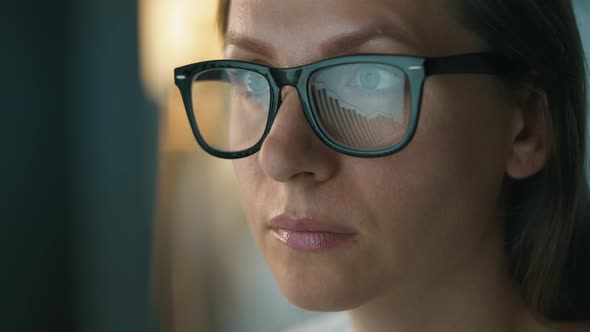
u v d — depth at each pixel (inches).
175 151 75.7
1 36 88.5
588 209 30.7
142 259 85.6
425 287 25.5
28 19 89.7
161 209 77.1
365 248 23.2
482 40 24.3
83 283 93.8
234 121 26.9
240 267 71.7
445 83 23.1
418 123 22.8
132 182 85.4
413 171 22.7
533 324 29.6
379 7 22.5
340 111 22.8
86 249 92.7
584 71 29.3
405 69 21.9
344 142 22.8
